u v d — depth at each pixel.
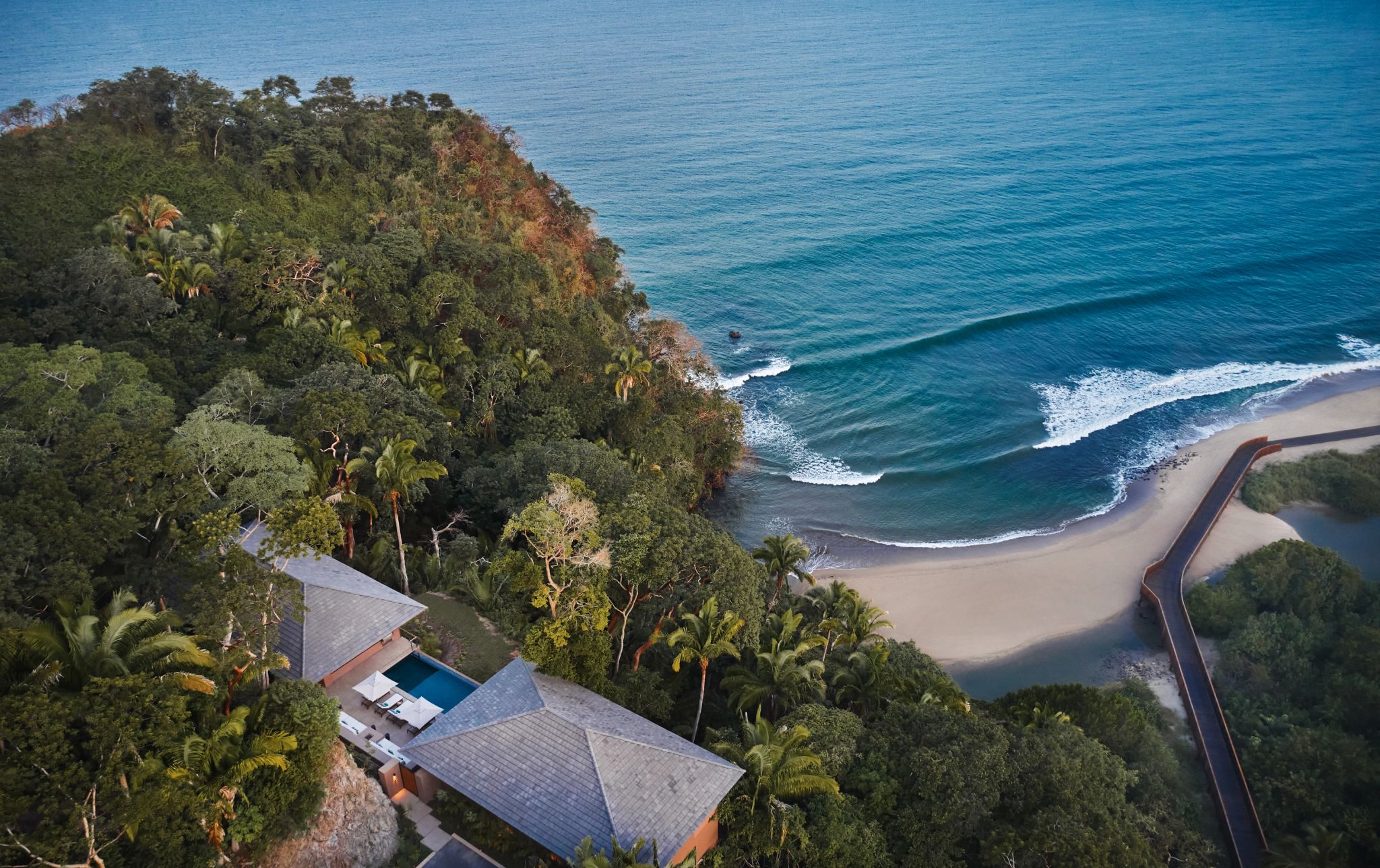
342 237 77.12
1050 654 59.22
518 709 33.03
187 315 54.84
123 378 43.62
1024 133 198.50
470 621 41.94
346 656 35.34
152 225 62.69
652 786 30.88
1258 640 57.31
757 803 32.69
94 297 52.38
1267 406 92.88
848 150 184.62
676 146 186.12
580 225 101.38
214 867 25.59
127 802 22.69
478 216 86.94
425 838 31.22
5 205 62.19
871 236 139.00
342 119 88.56
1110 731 46.84
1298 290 122.25
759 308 114.94
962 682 56.62
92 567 31.14
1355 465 78.62
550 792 30.47
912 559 69.25
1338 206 155.75
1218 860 43.28
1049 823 34.44
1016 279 124.38
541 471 51.28
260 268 59.84
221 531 30.22
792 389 95.94
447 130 96.38
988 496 77.94
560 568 37.88
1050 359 103.44
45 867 20.95
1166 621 61.28
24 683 23.17
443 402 62.59
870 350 103.12
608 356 80.25
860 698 43.75
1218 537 71.38
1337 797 45.78
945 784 34.50
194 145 79.25
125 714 23.23
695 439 76.50
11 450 33.62
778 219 146.50
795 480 80.31
